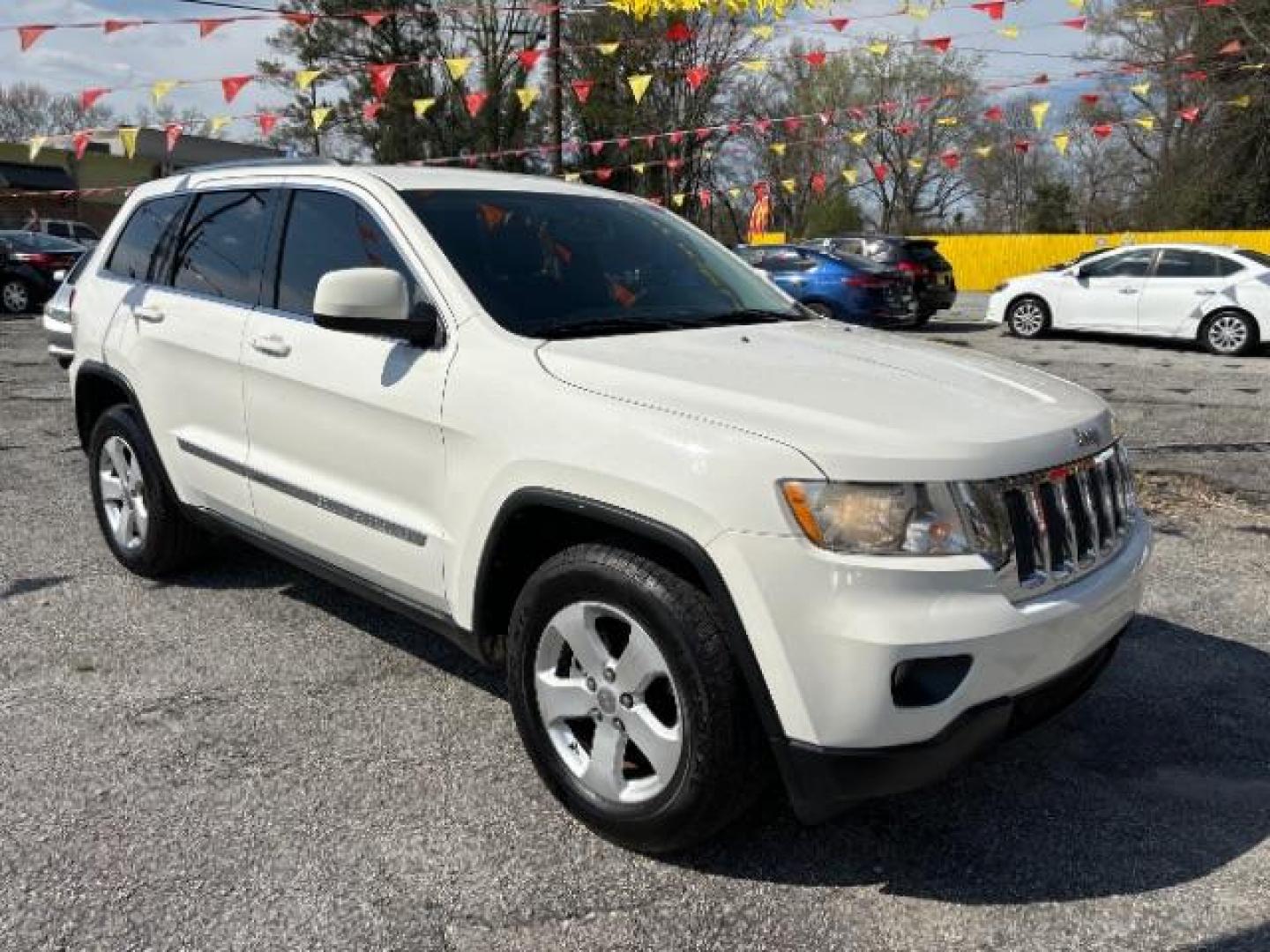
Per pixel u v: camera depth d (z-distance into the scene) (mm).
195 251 4301
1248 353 14273
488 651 3166
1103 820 3021
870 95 25828
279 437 3727
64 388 10297
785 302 4090
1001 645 2432
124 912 2541
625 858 2799
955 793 3154
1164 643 4258
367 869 2729
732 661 2510
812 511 2393
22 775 3145
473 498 3000
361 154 29266
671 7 12336
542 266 3500
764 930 2531
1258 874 2766
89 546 5320
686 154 23641
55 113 40656
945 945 2486
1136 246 15375
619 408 2705
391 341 3326
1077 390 3205
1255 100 25031
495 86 22859
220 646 4105
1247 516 6082
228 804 3018
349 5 24812
